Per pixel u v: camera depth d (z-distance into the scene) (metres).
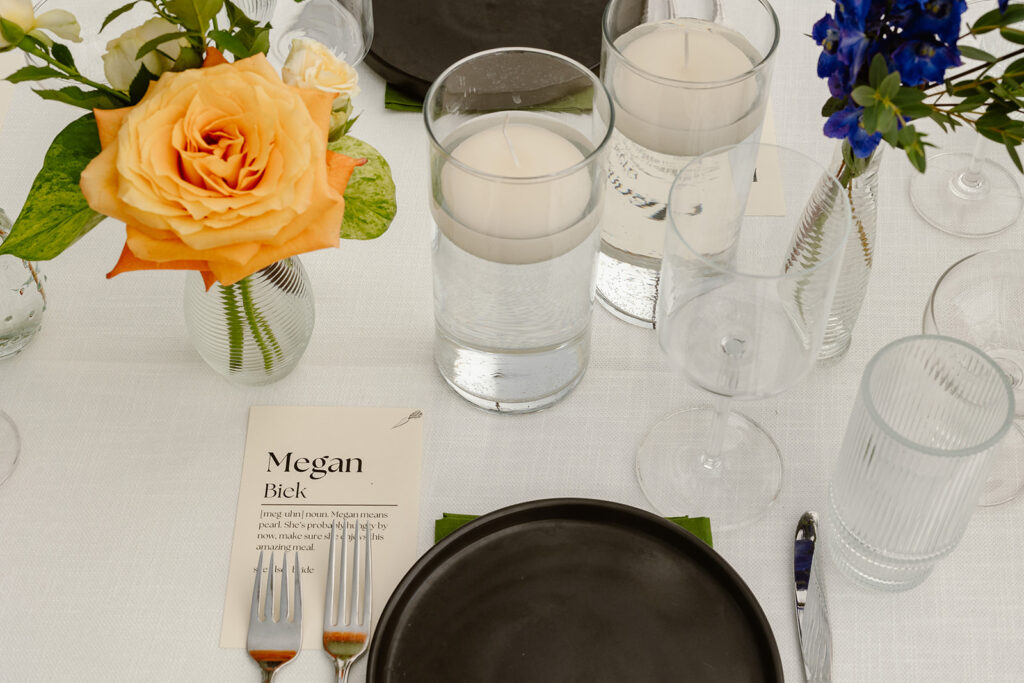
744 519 0.76
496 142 0.74
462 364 0.80
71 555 0.75
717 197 0.69
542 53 0.71
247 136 0.60
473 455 0.80
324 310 0.87
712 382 0.67
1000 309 0.76
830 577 0.73
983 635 0.70
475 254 0.71
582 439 0.81
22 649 0.71
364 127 0.97
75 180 0.65
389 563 0.74
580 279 0.75
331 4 0.92
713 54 0.81
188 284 0.74
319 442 0.80
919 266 0.88
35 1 0.87
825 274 0.60
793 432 0.81
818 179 0.69
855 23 0.59
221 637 0.71
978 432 0.66
